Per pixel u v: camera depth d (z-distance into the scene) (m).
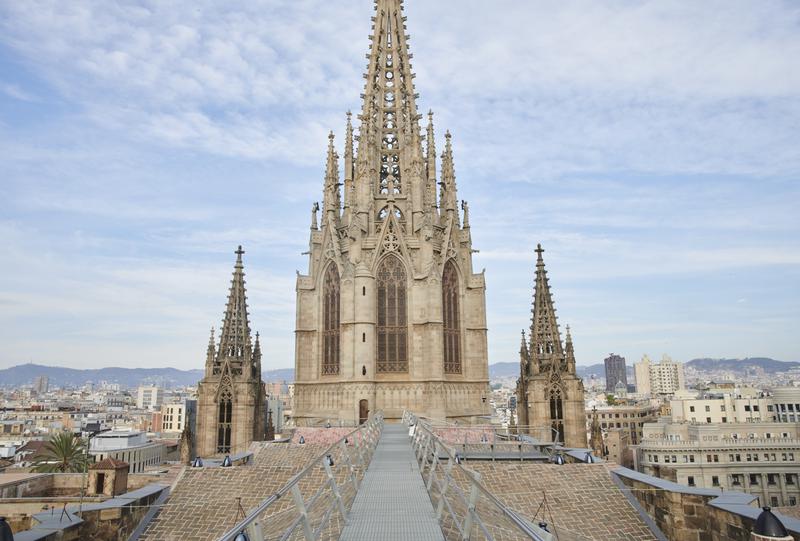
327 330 77.19
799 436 137.25
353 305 72.94
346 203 80.12
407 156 81.31
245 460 49.44
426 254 75.44
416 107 84.75
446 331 76.62
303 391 77.12
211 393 75.88
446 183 83.62
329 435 60.00
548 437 72.50
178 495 37.91
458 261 79.50
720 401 168.12
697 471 128.25
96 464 49.41
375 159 81.75
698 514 30.00
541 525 20.80
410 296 75.00
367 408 70.44
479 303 79.56
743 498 29.55
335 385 73.56
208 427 75.12
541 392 74.06
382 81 85.50
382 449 38.25
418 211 77.75
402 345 74.56
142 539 34.31
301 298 79.19
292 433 66.06
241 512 36.41
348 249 75.56
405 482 24.92
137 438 136.38
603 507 34.62
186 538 34.56
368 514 19.27
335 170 83.69
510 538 19.28
